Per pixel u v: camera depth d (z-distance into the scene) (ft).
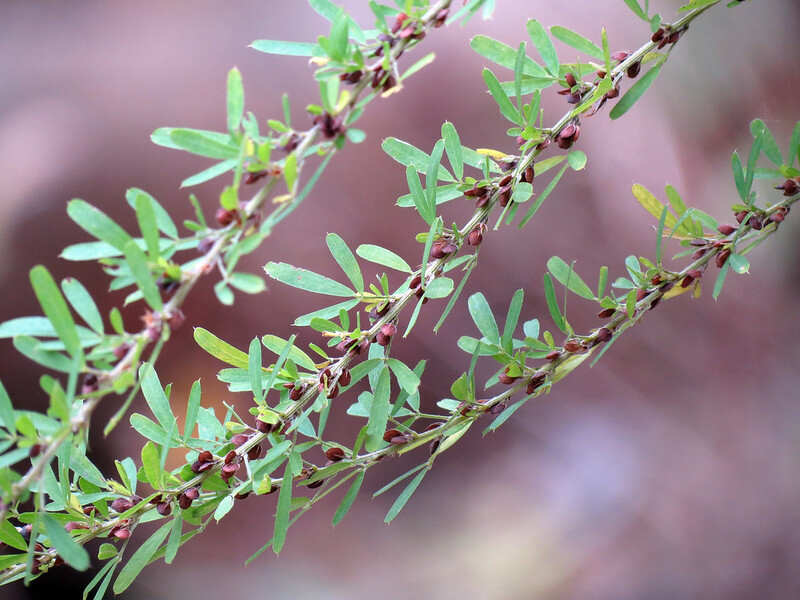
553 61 1.40
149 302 1.21
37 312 4.36
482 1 1.30
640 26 4.50
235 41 4.42
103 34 4.55
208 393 4.23
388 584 4.60
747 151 4.62
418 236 1.39
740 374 4.68
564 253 4.42
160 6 4.57
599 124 4.51
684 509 4.50
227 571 4.69
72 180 4.29
